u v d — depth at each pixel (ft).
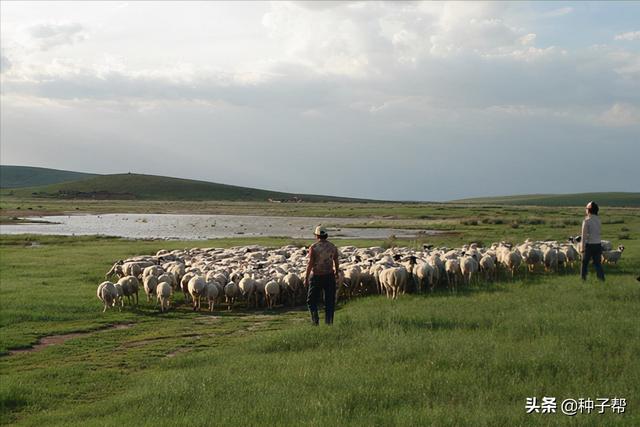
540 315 43.98
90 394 35.50
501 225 216.33
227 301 67.51
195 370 36.81
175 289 76.69
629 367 30.35
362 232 223.51
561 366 31.01
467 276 70.13
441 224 245.65
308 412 26.40
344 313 55.62
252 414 26.48
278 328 54.65
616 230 167.22
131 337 52.34
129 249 134.41
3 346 48.39
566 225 197.98
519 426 23.41
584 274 61.77
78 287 78.69
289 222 315.58
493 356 33.32
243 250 113.60
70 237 175.22
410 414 25.16
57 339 52.21
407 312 49.26
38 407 33.24
